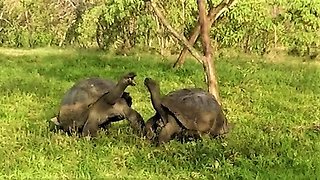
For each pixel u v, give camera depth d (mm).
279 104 10320
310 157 6465
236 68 16141
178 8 19438
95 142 7008
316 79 13867
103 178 5715
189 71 15047
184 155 6488
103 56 20641
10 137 7395
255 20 18625
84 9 26891
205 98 7328
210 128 7219
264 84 13148
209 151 6539
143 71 15320
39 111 9555
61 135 7398
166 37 21781
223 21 19266
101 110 7309
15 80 13508
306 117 9164
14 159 6305
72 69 16062
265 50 21719
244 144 6918
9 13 28719
